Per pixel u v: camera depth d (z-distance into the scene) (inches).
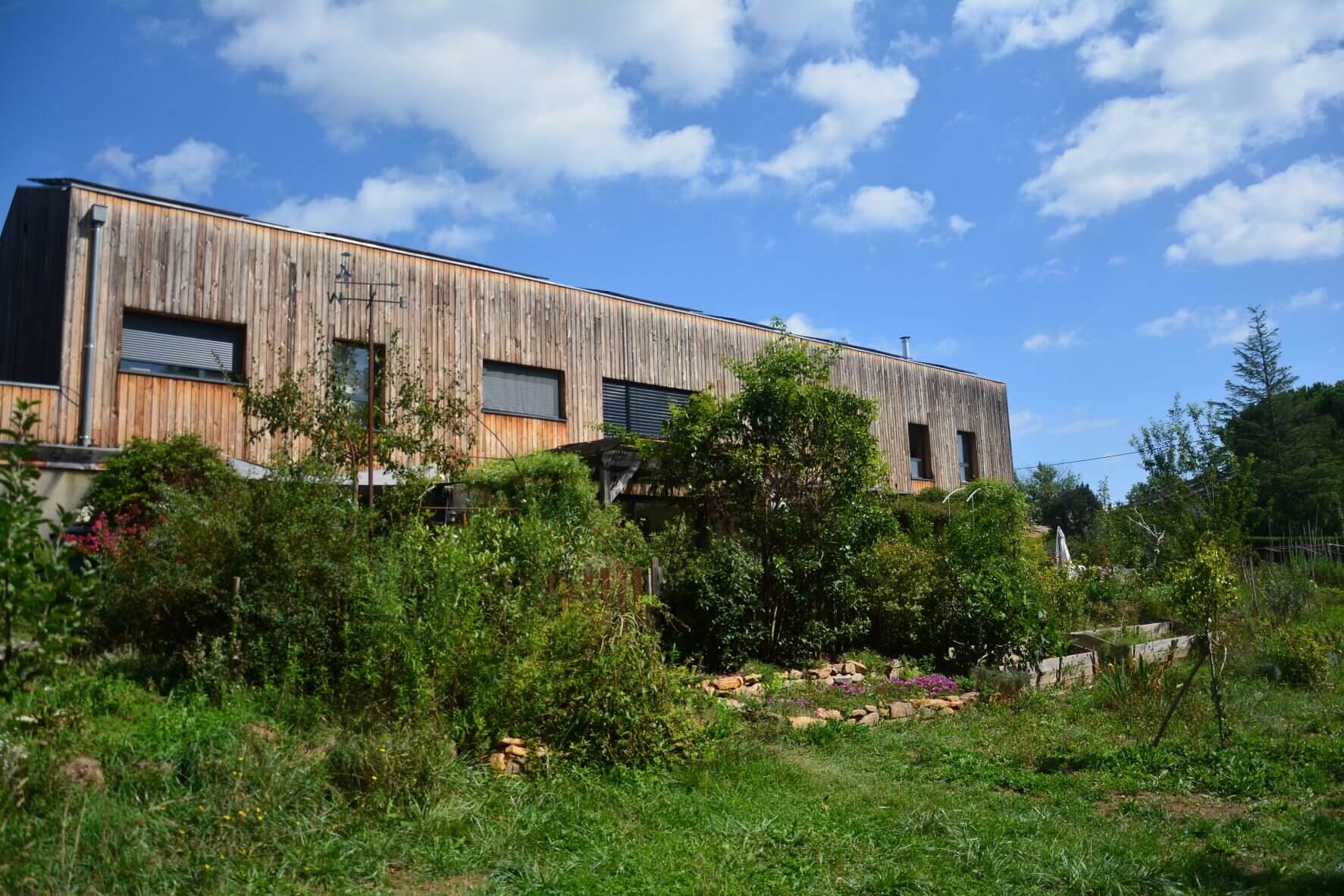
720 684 396.8
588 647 287.4
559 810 226.4
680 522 475.2
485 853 197.5
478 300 588.4
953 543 514.9
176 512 311.6
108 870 166.2
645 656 288.4
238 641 281.7
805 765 284.0
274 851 187.8
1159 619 697.0
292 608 284.8
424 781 224.2
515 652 286.7
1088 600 687.1
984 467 964.6
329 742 233.1
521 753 258.8
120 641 305.9
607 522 456.4
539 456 486.3
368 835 199.0
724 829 217.0
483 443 575.2
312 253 521.3
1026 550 622.8
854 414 516.7
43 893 156.1
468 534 313.6
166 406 458.9
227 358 488.7
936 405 918.4
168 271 466.6
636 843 207.8
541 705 271.4
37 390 420.2
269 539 295.0
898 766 292.8
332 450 376.5
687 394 714.2
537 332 617.3
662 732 279.7
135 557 304.3
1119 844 216.4
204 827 187.9
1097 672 493.7
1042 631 483.8
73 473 421.4
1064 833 225.9
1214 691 329.7
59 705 215.0
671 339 703.1
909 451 874.1
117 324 447.5
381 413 427.8
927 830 225.8
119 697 247.4
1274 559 931.3
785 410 500.1
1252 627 542.9
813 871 194.5
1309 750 308.0
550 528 359.6
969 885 191.6
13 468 184.4
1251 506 374.0
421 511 380.5
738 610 431.8
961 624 480.7
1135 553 770.8
